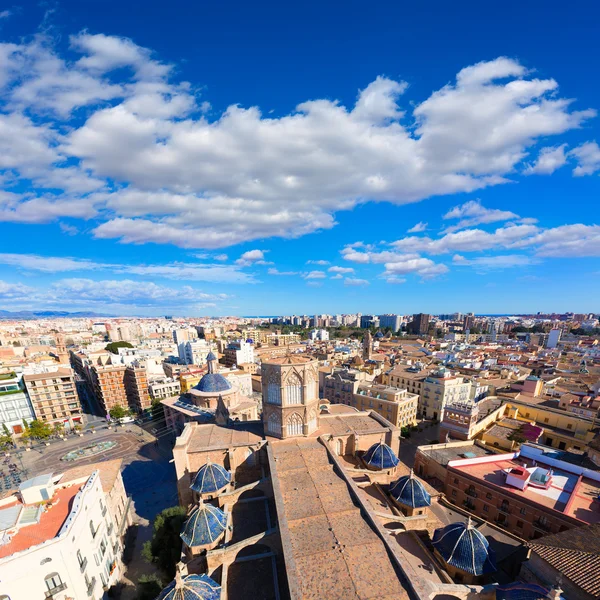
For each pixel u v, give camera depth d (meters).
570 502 43.44
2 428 111.44
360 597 24.78
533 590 26.77
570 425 75.06
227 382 95.81
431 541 38.38
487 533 42.47
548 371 130.12
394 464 50.44
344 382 109.25
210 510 40.56
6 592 32.62
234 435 57.56
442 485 56.81
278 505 35.59
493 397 95.62
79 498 41.47
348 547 29.83
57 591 35.59
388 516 37.84
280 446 51.12
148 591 41.03
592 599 25.47
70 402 122.88
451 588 28.52
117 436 114.06
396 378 121.31
